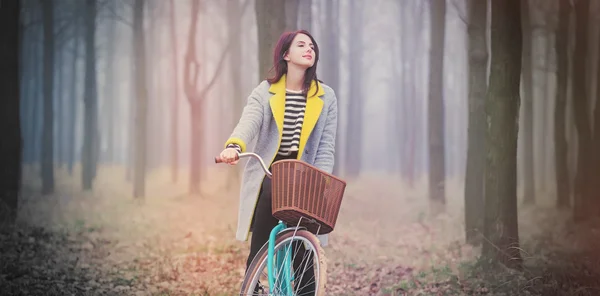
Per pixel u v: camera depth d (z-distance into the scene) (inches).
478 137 394.0
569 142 754.2
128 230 430.9
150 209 579.5
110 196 698.2
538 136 964.0
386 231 443.8
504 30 293.3
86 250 336.5
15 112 423.8
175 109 1018.1
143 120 674.8
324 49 940.0
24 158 1069.8
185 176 1143.6
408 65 1128.8
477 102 405.7
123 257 319.6
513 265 274.1
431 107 583.8
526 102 707.4
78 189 768.3
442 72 600.7
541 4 776.9
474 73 410.6
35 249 324.5
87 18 776.3
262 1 380.8
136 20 708.0
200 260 310.7
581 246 371.9
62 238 368.8
